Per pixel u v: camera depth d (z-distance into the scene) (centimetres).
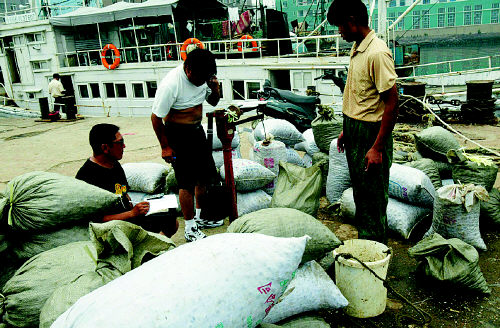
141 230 199
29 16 1819
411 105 991
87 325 130
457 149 379
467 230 302
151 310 134
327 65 1015
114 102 1516
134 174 392
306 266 234
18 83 1869
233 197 326
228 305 145
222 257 153
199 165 328
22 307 191
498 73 1367
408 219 337
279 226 228
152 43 1569
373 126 261
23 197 231
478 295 258
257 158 423
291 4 4741
